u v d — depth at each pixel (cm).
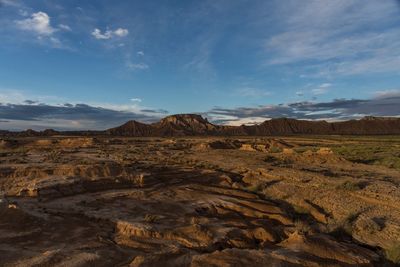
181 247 1420
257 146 7194
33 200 2098
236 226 1734
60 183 2362
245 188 2767
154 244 1447
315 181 2739
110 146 7606
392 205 2036
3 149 6575
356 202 2153
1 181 2614
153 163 3941
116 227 1675
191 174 3094
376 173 3325
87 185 2452
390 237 1583
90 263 1177
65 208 1964
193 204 2184
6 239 1420
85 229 1619
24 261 1206
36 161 3819
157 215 1870
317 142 10231
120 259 1259
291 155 5012
